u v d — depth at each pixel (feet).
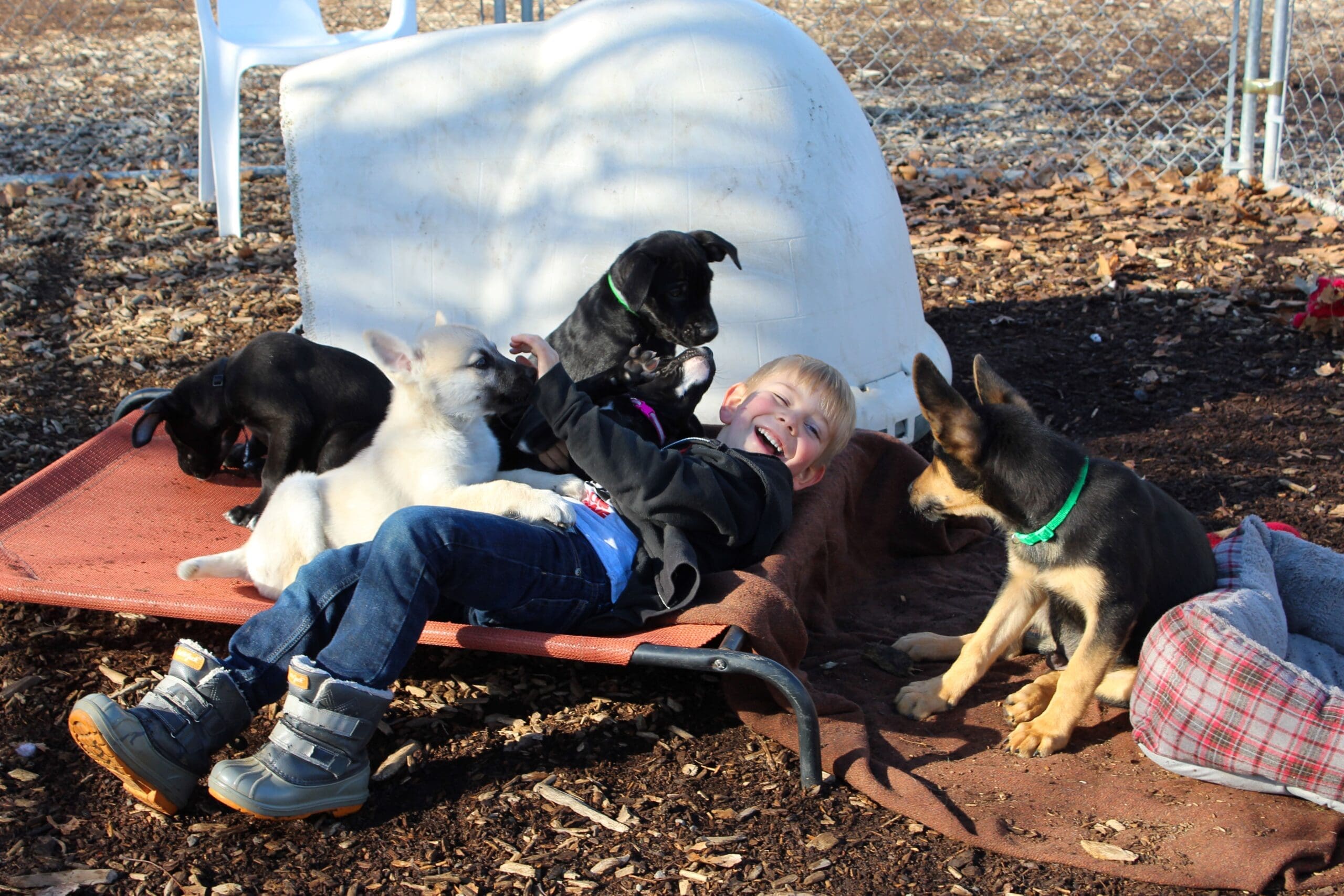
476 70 16.15
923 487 10.93
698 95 15.19
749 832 8.92
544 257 15.75
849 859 8.63
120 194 27.37
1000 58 43.57
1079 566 9.99
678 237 14.01
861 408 15.75
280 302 21.33
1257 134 33.19
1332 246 24.29
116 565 11.27
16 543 11.50
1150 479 15.56
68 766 9.62
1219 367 19.11
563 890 8.32
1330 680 10.28
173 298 21.58
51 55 42.52
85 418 17.12
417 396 11.00
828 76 16.15
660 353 14.28
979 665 10.66
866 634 12.16
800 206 15.33
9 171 29.04
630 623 10.23
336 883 8.38
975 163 31.55
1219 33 45.01
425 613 9.20
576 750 9.93
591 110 15.43
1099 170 29.81
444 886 8.34
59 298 21.42
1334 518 14.33
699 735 10.18
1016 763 9.94
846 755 9.57
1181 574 10.46
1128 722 10.65
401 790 9.39
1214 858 8.50
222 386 13.03
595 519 10.56
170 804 8.91
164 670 10.98
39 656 11.04
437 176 16.25
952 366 19.24
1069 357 19.70
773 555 10.89
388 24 25.94
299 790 8.65
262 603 10.03
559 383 10.14
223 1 25.29
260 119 35.53
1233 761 9.21
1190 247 24.58
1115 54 43.75
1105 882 8.40
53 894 8.20
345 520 10.71
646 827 8.96
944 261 24.52
